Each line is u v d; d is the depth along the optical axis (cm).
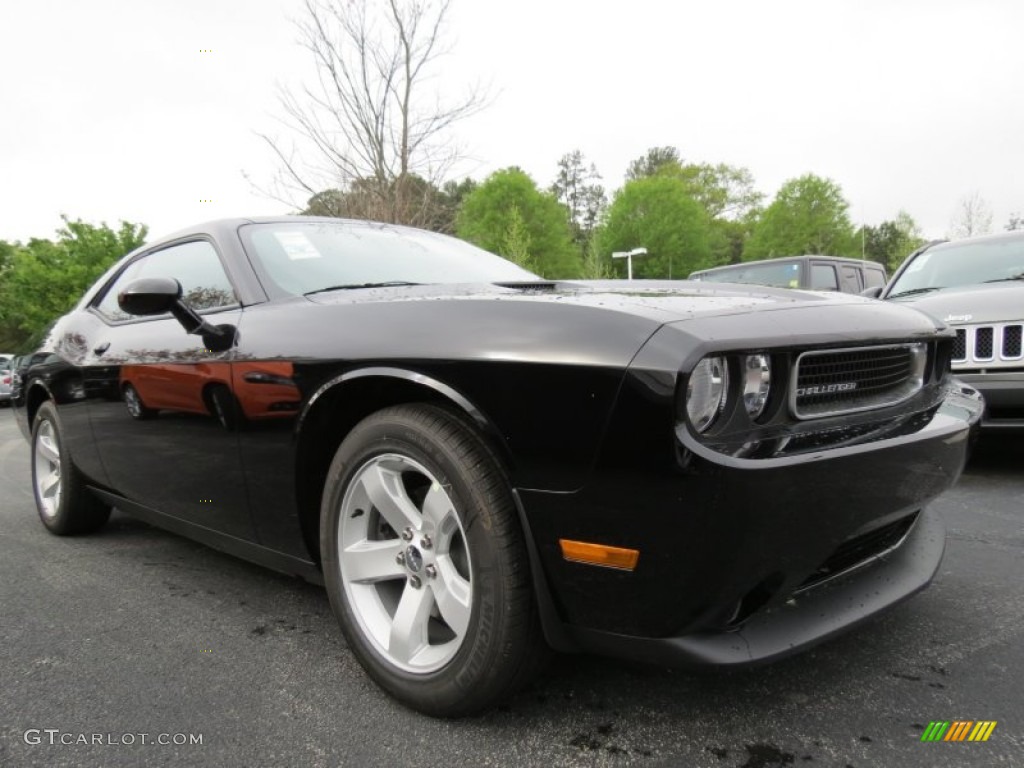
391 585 200
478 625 164
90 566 309
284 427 203
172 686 199
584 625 158
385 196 844
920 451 173
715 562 141
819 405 171
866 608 175
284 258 248
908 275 561
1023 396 380
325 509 197
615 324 153
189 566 307
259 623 242
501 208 5341
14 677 206
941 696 182
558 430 151
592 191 8800
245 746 168
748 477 139
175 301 223
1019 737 164
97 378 286
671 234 6228
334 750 165
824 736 166
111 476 296
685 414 141
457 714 174
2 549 339
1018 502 360
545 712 178
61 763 163
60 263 2620
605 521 147
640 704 181
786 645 156
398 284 247
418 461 174
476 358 162
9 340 3716
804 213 6003
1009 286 431
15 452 766
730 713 176
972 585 255
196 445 237
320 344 194
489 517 161
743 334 153
